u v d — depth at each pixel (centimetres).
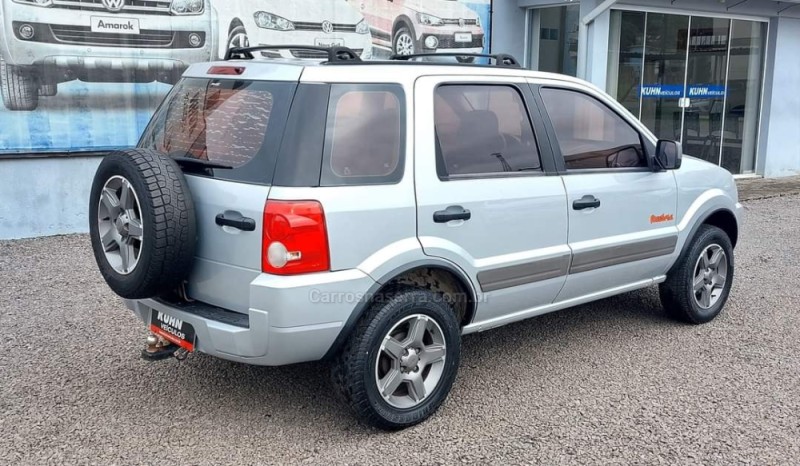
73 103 786
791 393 430
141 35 805
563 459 354
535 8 1099
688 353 491
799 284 662
